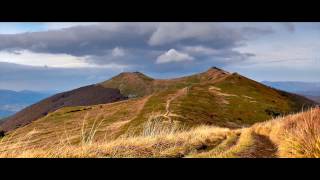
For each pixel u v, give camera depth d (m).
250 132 32.66
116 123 80.81
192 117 98.56
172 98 122.19
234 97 137.62
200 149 17.91
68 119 108.44
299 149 11.30
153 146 15.47
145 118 84.56
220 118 110.31
